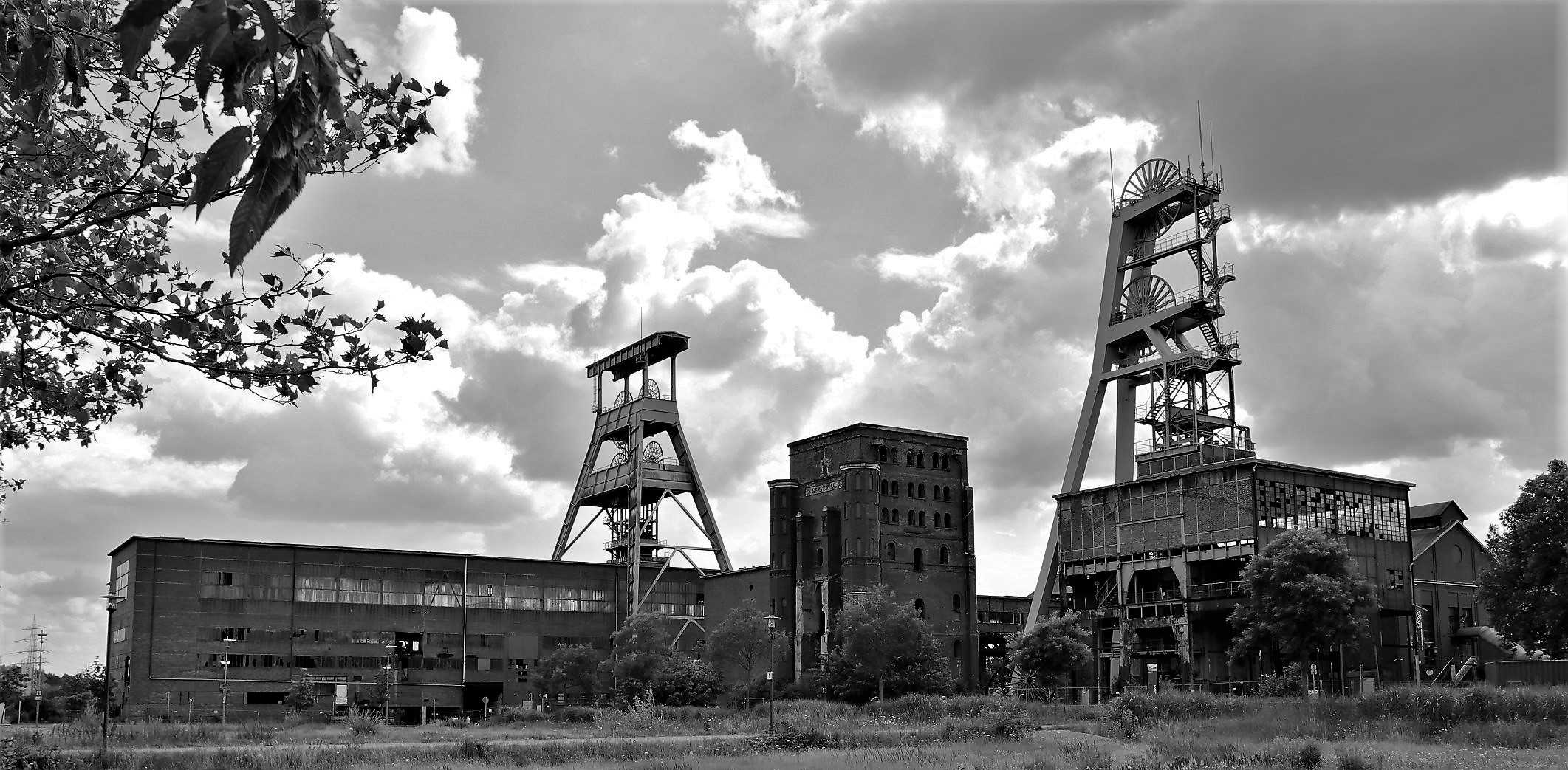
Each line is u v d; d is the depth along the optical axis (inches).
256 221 247.6
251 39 254.5
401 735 3572.8
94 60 495.2
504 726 4215.1
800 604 5772.6
